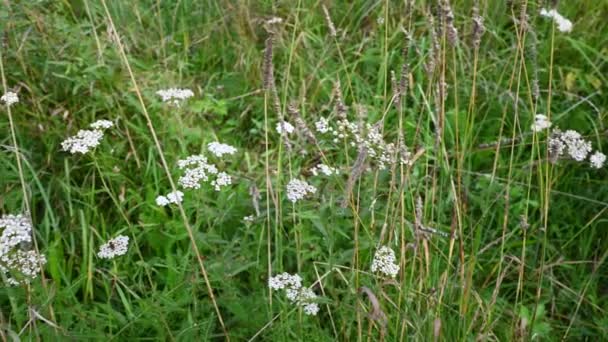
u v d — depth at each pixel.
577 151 1.01
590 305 0.96
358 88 1.22
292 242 0.89
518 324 0.84
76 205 0.99
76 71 1.10
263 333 0.81
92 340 0.77
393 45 1.33
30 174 0.99
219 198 0.91
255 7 1.37
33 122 1.05
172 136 1.06
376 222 0.92
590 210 1.09
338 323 0.86
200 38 1.32
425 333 0.75
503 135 1.21
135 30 1.28
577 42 1.28
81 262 0.93
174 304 0.79
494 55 1.30
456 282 0.84
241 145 1.17
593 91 1.27
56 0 1.23
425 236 0.77
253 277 0.90
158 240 0.94
